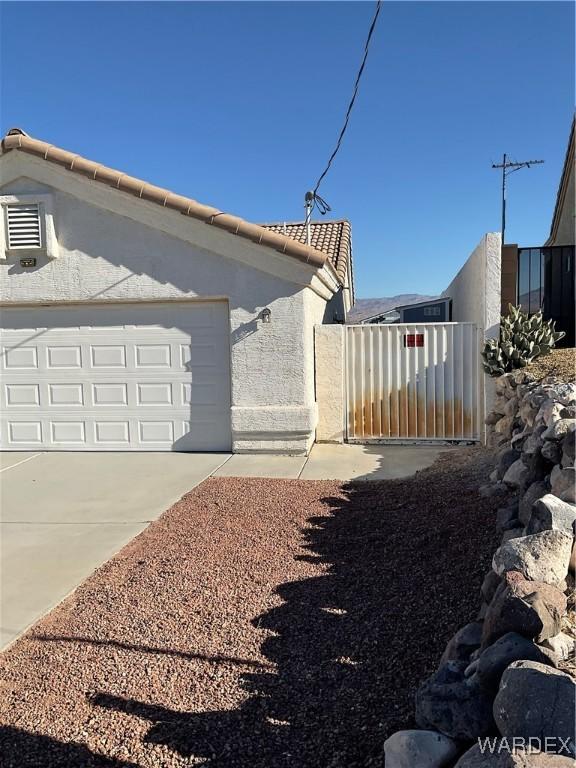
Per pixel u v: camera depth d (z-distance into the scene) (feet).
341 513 20.31
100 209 31.37
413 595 13.44
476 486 20.77
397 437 33.58
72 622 13.34
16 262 32.14
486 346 28.99
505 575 9.71
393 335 33.40
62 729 9.68
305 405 30.55
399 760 7.72
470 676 8.43
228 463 29.30
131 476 27.20
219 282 30.81
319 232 56.39
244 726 9.60
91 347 32.71
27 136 31.76
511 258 38.32
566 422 14.58
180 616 13.39
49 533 19.58
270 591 14.42
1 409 33.42
